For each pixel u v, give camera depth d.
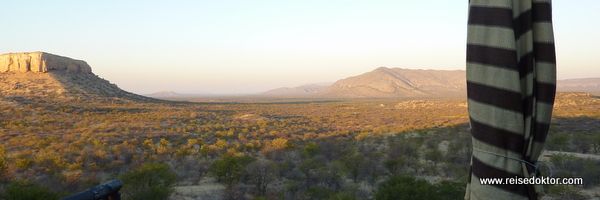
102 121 62.75
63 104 77.44
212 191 19.77
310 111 133.50
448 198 15.43
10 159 27.56
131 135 46.47
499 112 1.64
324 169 22.53
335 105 178.12
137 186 17.58
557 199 15.62
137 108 87.56
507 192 1.67
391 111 132.25
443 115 103.44
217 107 132.75
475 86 1.72
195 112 91.62
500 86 1.64
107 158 28.22
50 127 52.44
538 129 1.74
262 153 33.88
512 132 1.64
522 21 1.75
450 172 24.97
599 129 49.69
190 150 34.22
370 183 22.75
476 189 1.76
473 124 1.75
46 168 23.95
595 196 16.22
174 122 65.81
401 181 17.28
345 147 37.50
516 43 1.74
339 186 21.77
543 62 1.75
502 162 1.67
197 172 24.48
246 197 19.06
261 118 87.50
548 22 1.77
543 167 15.13
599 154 30.39
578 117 70.38
